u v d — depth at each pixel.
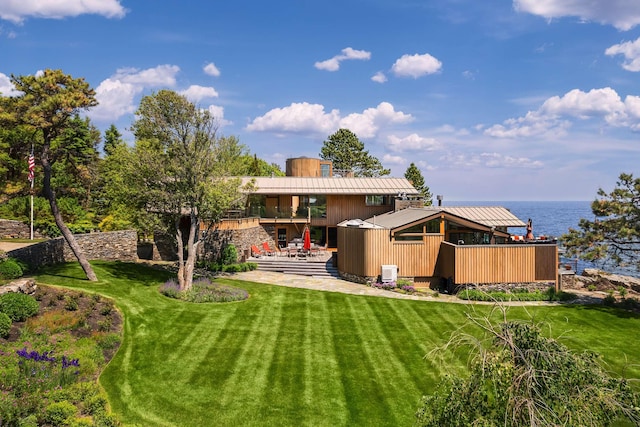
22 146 20.06
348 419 11.38
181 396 12.17
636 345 16.86
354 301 21.50
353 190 35.75
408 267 24.92
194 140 22.59
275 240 36.12
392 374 13.87
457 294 22.91
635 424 5.96
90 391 11.30
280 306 20.42
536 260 23.42
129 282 21.88
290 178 37.88
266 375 13.60
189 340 15.85
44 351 12.59
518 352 6.18
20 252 20.22
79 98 18.72
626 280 27.83
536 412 5.70
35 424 9.45
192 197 22.41
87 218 37.41
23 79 18.02
